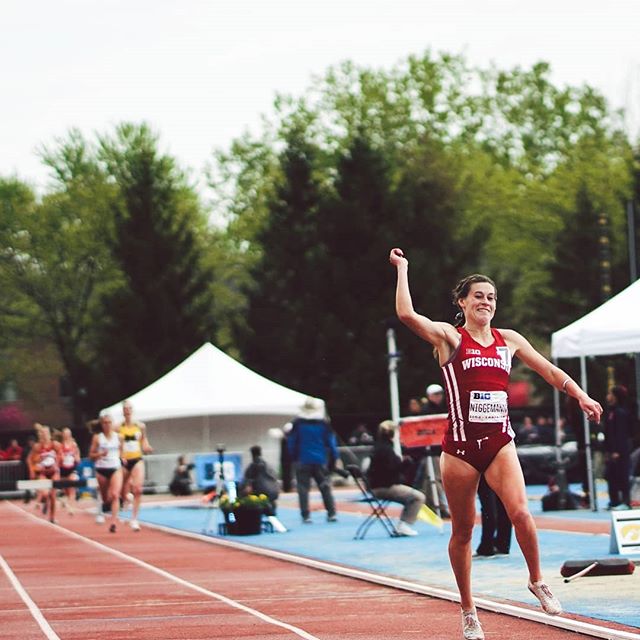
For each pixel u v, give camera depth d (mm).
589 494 42000
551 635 14906
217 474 39938
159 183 104250
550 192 113562
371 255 95500
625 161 109188
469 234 102125
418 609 18188
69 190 112812
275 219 99188
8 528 45312
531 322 105875
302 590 21438
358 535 34844
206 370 60875
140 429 41188
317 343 94688
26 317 114938
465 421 13906
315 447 41656
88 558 30109
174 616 18312
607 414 40719
